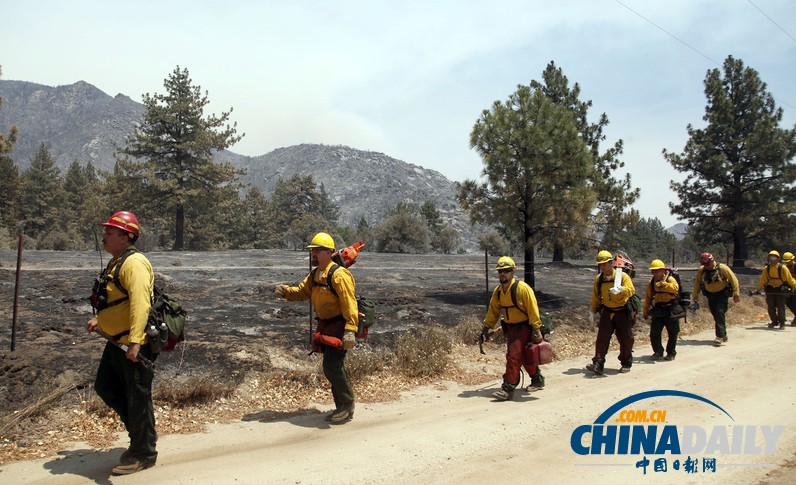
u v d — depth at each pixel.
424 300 13.05
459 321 10.19
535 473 4.29
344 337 5.37
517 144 13.23
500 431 5.33
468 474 4.24
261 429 5.24
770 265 13.37
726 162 33.56
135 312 3.94
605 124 26.98
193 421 5.38
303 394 6.46
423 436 5.13
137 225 4.21
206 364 6.61
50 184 73.31
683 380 7.68
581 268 26.39
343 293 5.38
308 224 68.00
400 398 6.66
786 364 8.80
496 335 9.60
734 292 10.84
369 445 4.84
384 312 11.11
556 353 9.67
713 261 10.88
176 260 19.52
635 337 11.60
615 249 22.73
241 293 12.73
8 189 58.19
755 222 34.00
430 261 27.34
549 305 13.29
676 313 9.29
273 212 79.50
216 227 65.38
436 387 7.28
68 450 4.48
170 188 37.88
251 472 4.14
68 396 5.31
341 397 5.54
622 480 4.18
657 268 9.41
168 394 5.62
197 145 37.84
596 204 13.31
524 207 13.73
